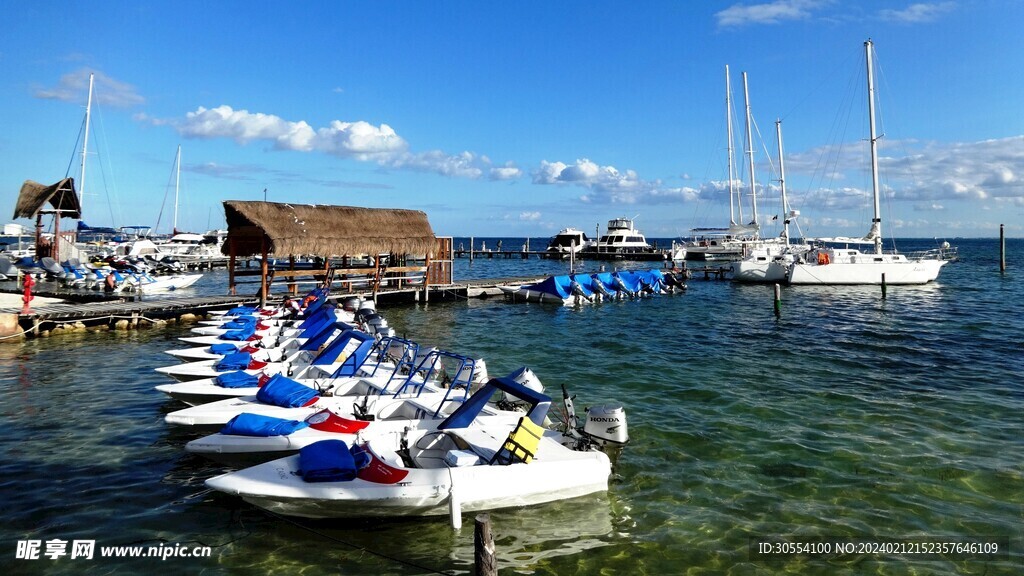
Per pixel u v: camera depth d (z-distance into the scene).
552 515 8.52
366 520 8.19
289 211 28.44
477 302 36.50
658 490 9.33
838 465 10.25
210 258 61.03
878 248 43.91
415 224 34.78
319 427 9.93
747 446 11.20
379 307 33.72
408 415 11.10
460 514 7.96
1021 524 8.16
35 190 37.50
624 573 7.13
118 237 74.44
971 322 26.52
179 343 20.52
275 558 7.38
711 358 19.59
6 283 34.22
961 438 11.54
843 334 24.20
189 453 9.99
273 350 15.91
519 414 10.85
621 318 29.94
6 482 9.30
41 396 14.14
